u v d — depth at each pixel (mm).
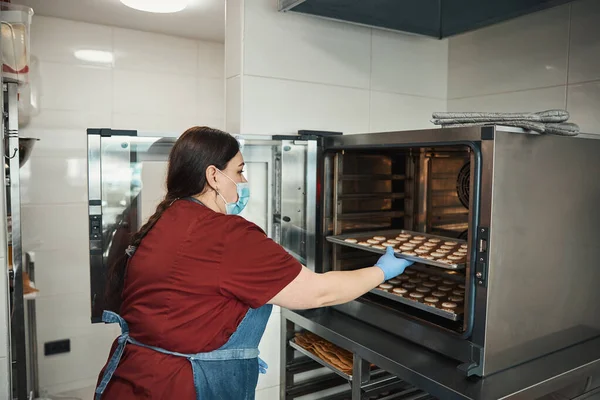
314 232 1802
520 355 1282
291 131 1891
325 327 1583
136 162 1470
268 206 1802
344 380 2039
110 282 1472
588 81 1700
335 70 1983
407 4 1885
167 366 1036
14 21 1734
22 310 1917
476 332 1206
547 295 1333
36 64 2426
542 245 1298
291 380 1916
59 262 2572
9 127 1775
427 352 1365
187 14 2355
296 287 1044
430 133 1316
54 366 2594
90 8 2281
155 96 2773
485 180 1159
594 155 1431
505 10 1746
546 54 1843
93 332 2682
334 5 1745
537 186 1260
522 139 1204
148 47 2723
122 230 1475
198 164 1122
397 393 1708
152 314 1042
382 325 1542
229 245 1027
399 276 1768
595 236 1467
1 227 1500
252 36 1783
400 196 2043
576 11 1730
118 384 1091
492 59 2064
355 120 2053
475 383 1167
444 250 1547
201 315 1024
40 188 2496
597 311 1506
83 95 2566
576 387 1490
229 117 1879
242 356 1107
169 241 1056
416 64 2209
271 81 1834
